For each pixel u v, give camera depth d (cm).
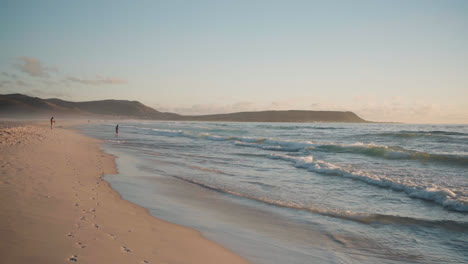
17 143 1598
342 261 427
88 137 2936
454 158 1365
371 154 1733
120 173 1045
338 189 887
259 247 464
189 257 397
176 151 1878
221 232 523
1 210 487
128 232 463
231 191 852
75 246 378
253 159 1523
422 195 791
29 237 388
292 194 828
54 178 804
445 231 556
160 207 655
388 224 593
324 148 2025
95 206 589
